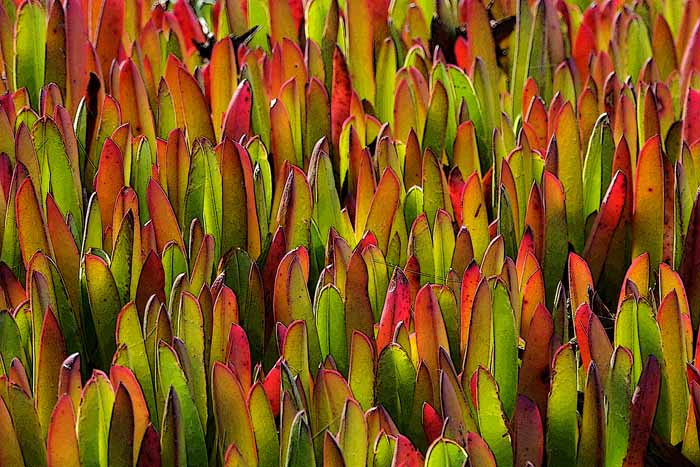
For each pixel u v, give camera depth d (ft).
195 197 3.43
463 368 3.10
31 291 3.09
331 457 2.89
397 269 3.16
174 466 2.93
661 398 3.10
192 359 3.06
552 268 3.45
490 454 2.92
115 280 3.26
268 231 3.51
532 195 3.42
